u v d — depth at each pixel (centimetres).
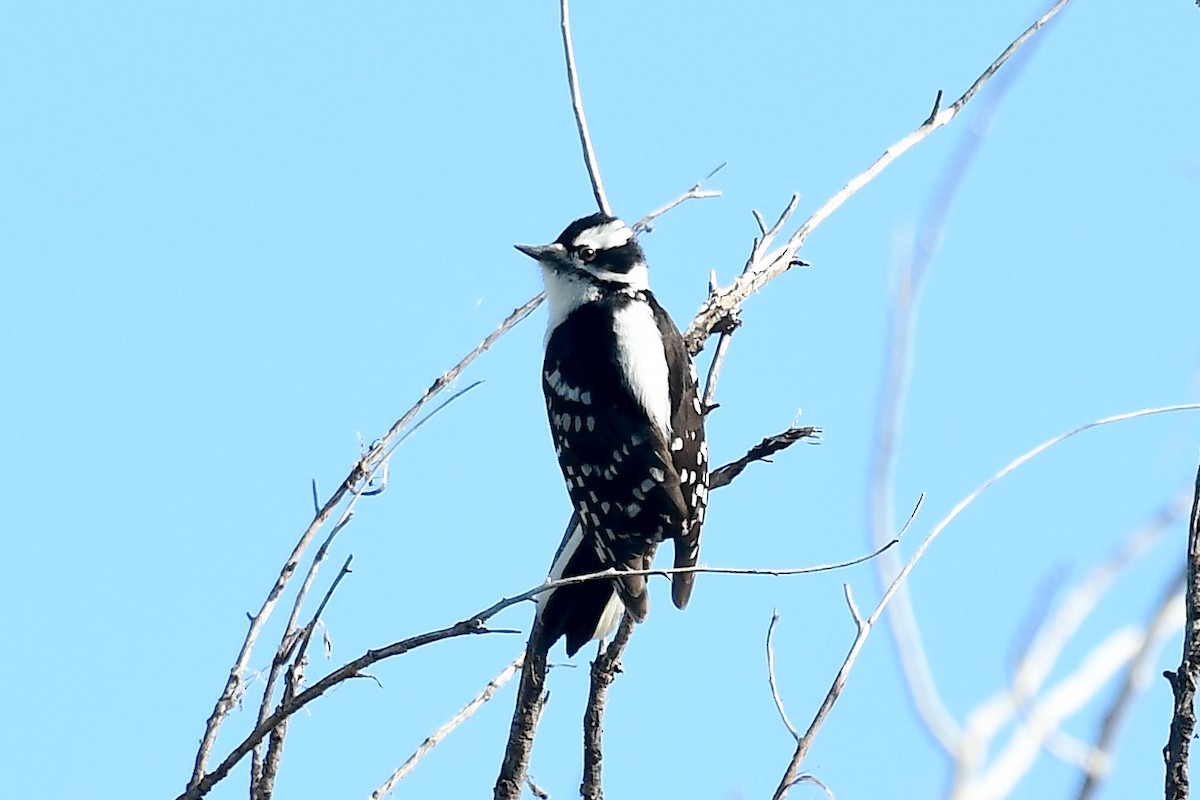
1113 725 750
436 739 884
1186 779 704
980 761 759
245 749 795
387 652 772
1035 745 763
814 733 803
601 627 1062
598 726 963
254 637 891
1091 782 741
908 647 793
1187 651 717
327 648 896
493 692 909
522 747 955
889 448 859
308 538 923
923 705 774
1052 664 782
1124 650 793
